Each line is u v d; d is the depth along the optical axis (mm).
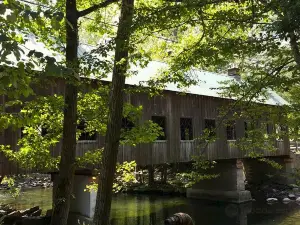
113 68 6430
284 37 4055
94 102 7016
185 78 6281
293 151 25125
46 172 10953
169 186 22016
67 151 6277
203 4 4305
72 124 6270
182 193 21203
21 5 2436
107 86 7066
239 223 14180
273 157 23469
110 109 6477
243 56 5262
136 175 25016
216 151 17391
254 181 24250
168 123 15180
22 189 22875
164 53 7223
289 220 14383
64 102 6246
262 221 14406
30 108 5926
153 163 14430
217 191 19375
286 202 18672
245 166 24781
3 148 7770
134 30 4723
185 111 16031
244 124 18828
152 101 14594
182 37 7074
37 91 10828
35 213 13562
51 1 5844
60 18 2365
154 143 14570
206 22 5781
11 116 3197
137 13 4781
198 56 4727
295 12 3717
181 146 15625
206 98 17109
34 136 7277
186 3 4293
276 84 5266
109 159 6430
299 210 16406
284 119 6164
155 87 5891
